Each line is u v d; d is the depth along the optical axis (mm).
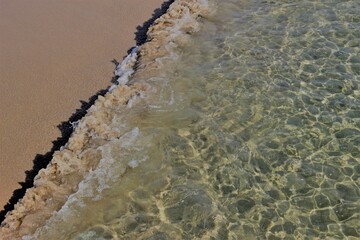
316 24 14828
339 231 9062
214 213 9461
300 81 12586
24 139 11367
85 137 11156
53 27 15531
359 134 11047
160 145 10969
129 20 15945
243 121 11523
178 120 11633
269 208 9539
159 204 9680
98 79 13258
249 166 10430
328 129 11203
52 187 9938
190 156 10703
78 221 9344
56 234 9086
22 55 14203
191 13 15812
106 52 14367
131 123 11547
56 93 12742
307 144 10875
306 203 9602
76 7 16656
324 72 12828
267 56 13602
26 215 9367
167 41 14398
